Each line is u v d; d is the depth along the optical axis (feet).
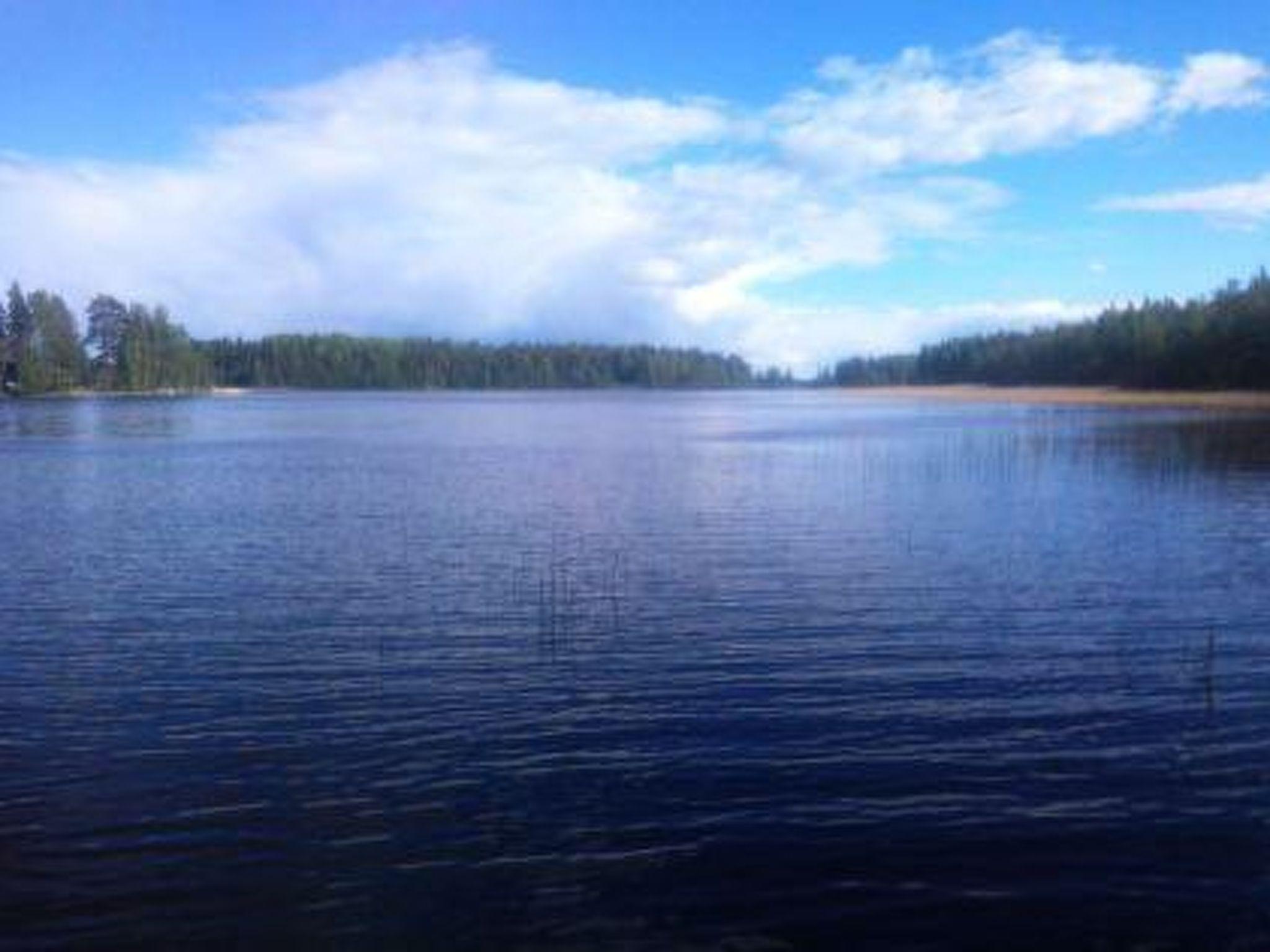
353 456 210.18
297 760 47.57
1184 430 251.19
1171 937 33.53
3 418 363.56
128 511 127.65
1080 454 192.03
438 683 58.54
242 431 294.66
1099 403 429.38
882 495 138.62
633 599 78.59
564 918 34.86
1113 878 36.76
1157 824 40.52
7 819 41.73
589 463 189.98
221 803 43.21
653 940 33.68
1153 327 500.74
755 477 163.02
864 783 44.55
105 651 65.26
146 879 37.29
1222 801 42.37
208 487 153.07
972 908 35.22
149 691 57.41
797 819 41.34
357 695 56.49
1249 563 90.43
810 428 297.94
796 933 34.01
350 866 38.06
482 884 36.94
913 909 35.19
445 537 107.65
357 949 33.27
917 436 251.19
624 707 54.29
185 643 66.95
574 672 60.34
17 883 37.01
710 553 97.60
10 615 74.54
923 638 67.15
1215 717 52.01
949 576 86.22
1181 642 65.87
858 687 57.21
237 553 98.27
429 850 39.22
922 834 40.01
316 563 93.35
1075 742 48.93
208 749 48.91
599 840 39.86
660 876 37.32
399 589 82.89
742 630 69.46
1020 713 52.80
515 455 210.38
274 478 164.96
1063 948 33.14
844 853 38.70
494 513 124.98
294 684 58.65
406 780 45.27
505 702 55.31
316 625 71.46
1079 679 58.39
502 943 33.50
